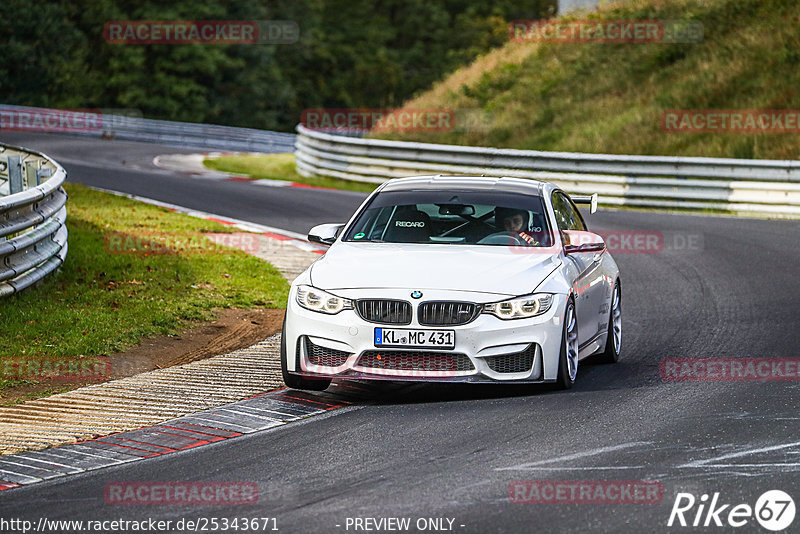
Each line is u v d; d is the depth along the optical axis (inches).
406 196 1314.0
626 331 1583.4
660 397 1128.8
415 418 1044.5
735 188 3316.9
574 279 1203.2
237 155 5664.4
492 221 1259.8
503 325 1102.4
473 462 883.4
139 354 1384.1
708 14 5147.6
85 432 1006.4
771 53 4571.9
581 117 4783.5
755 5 5022.1
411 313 1101.1
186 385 1203.2
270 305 1750.7
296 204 3213.6
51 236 1742.1
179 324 1556.3
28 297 1567.4
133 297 1660.9
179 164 4886.8
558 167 3654.0
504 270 1149.7
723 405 1084.5
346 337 1107.3
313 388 1175.6
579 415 1044.5
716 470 852.6
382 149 4015.8
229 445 956.6
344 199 3393.2
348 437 975.0
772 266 2180.1
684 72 4798.2
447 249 1205.1
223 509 772.0
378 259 1177.4
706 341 1478.8
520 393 1160.2
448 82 5984.3
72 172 3973.9
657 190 3444.9
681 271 2159.2
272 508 772.6
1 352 1315.2
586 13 6048.2
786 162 3292.3
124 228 2386.8
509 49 6038.4
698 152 4050.2
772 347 1414.9
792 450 907.4
